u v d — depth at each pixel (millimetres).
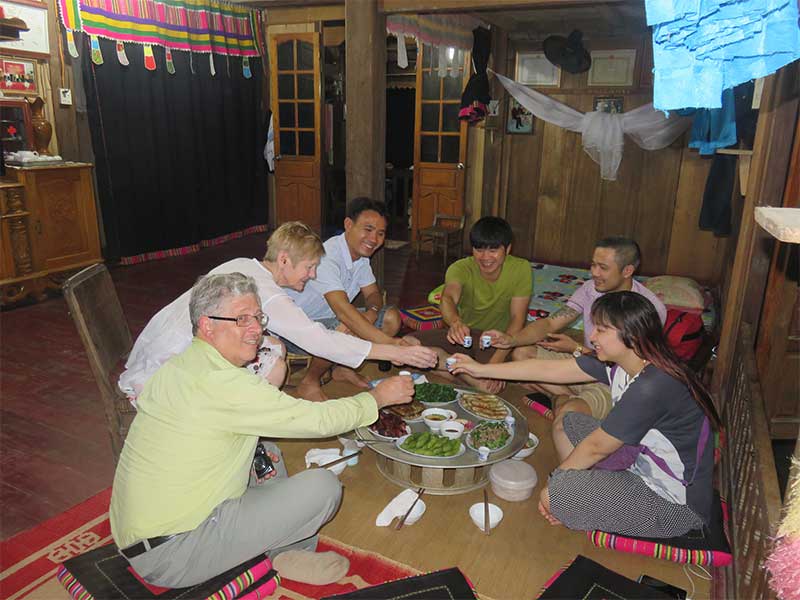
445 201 7727
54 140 6082
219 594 1885
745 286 3369
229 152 7984
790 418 3395
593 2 3668
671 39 1342
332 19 7566
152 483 1826
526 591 2109
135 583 1911
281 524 1997
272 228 8977
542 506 2367
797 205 3127
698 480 2199
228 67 7672
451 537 2369
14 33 5160
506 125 7395
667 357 2127
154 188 6926
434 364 2736
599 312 2182
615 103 6848
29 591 2113
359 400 2086
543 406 3389
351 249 3502
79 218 5871
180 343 2494
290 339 2604
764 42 1295
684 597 2080
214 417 1826
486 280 3561
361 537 2357
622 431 2133
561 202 7398
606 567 2189
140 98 6629
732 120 4121
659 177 6895
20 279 5348
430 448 2520
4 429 3264
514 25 6520
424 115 7621
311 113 8016
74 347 4453
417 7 4109
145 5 6262
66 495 2697
